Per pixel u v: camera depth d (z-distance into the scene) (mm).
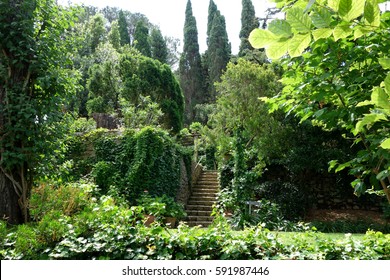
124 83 15156
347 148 9570
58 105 4566
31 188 4219
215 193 10148
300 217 9172
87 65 18156
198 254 3088
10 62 4113
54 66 4516
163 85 16641
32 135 4078
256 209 7930
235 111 9648
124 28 26000
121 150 9070
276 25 909
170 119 16234
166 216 7762
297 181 10258
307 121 9047
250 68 9922
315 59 2053
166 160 9320
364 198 10586
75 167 9039
